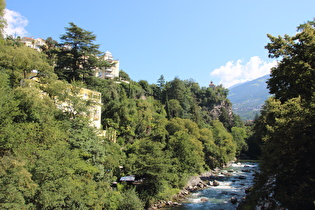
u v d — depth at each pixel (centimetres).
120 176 4022
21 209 1659
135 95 9850
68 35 6225
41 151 2067
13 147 1942
